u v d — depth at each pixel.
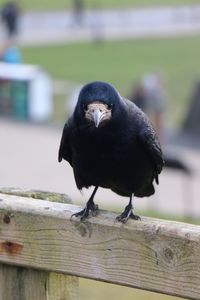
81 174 6.39
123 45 49.97
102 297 11.43
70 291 5.00
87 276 4.83
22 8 65.31
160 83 28.30
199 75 40.31
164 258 4.54
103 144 6.06
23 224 5.00
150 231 4.58
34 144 27.22
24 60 44.56
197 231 4.47
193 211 19.27
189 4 66.25
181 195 20.66
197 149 27.97
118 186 6.43
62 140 6.43
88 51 47.94
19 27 53.34
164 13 62.91
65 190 20.98
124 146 6.12
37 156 25.36
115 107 5.95
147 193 6.78
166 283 4.55
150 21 59.62
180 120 32.59
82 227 4.83
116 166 6.19
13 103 33.38
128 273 4.68
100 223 4.77
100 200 19.45
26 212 4.99
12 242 5.03
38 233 4.96
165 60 44.66
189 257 4.46
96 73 41.09
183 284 4.49
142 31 55.59
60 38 52.81
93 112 5.85
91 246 4.80
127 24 58.38
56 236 4.91
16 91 33.34
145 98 27.66
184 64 43.34
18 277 5.04
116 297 11.43
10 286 5.05
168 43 50.56
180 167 17.70
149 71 41.31
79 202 19.27
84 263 4.83
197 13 62.19
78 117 5.99
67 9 64.12
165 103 31.42
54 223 4.91
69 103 33.09
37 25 57.78
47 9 65.19
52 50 48.16
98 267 4.78
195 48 48.44
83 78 39.91
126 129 6.07
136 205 19.38
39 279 4.99
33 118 33.06
